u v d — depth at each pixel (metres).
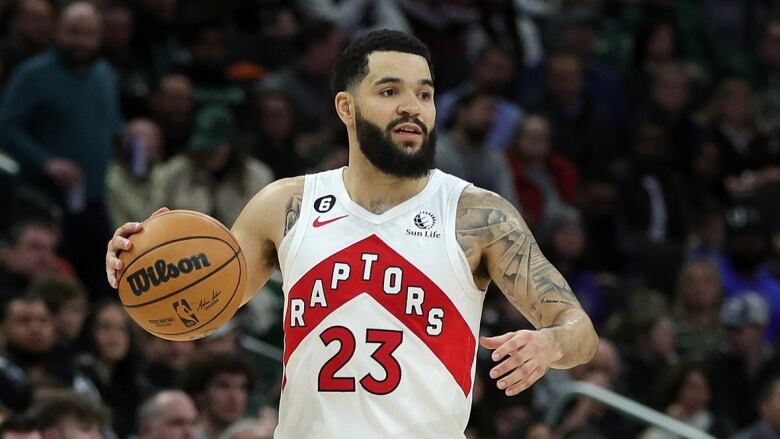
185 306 12.77
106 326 24.11
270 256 13.43
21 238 26.25
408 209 12.84
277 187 13.33
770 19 42.69
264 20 37.66
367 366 12.41
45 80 29.31
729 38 44.59
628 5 40.78
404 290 12.51
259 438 21.27
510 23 38.09
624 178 34.97
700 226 34.56
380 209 12.87
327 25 34.59
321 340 12.53
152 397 21.86
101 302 25.06
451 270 12.63
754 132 38.41
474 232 12.77
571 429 23.64
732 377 29.58
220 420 22.52
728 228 34.50
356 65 12.92
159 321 12.81
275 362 26.75
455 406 12.56
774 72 42.38
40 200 27.58
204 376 22.53
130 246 12.79
